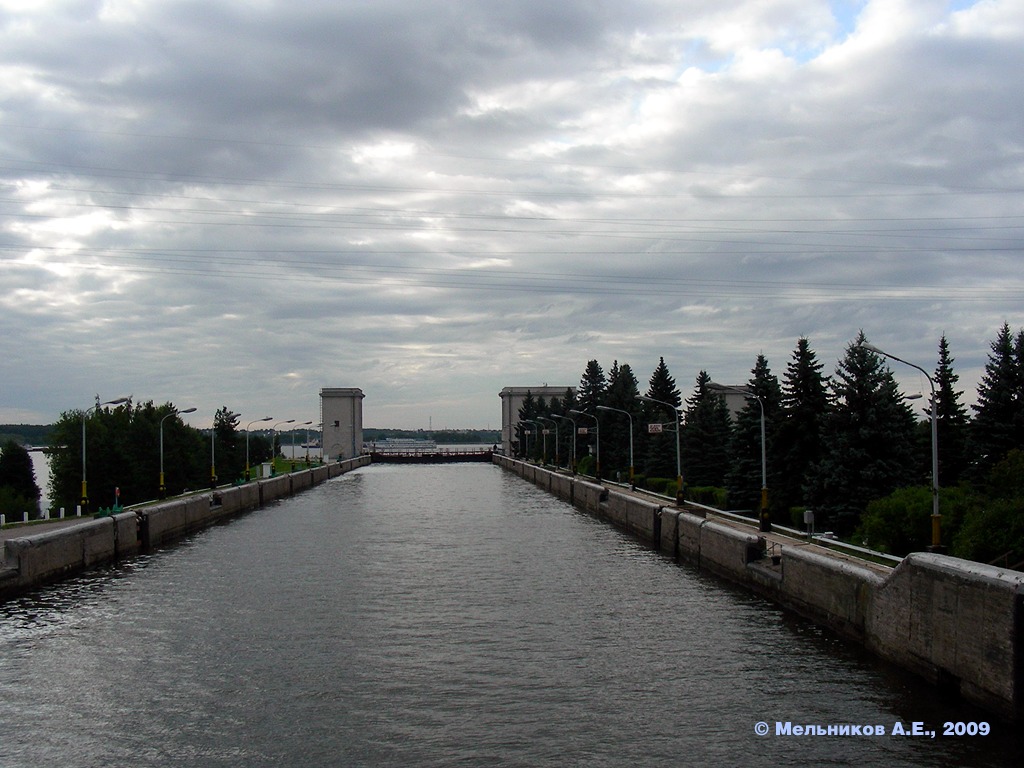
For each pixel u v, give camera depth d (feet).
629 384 299.38
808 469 160.35
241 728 65.92
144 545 158.92
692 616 100.01
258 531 188.96
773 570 108.06
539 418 375.86
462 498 276.41
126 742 63.62
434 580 123.24
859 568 86.02
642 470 274.16
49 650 86.99
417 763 59.47
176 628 95.40
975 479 143.02
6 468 288.30
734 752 60.64
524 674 77.92
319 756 60.75
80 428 256.73
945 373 177.68
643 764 59.00
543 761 59.62
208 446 328.08
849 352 144.87
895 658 76.59
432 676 77.51
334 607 105.09
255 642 89.10
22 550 115.65
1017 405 144.87
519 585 119.55
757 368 182.80
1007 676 60.08
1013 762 57.52
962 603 65.72
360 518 214.69
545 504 253.65
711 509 158.71
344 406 526.57
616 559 144.46
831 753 60.03
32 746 63.21
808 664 79.66
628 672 78.23
